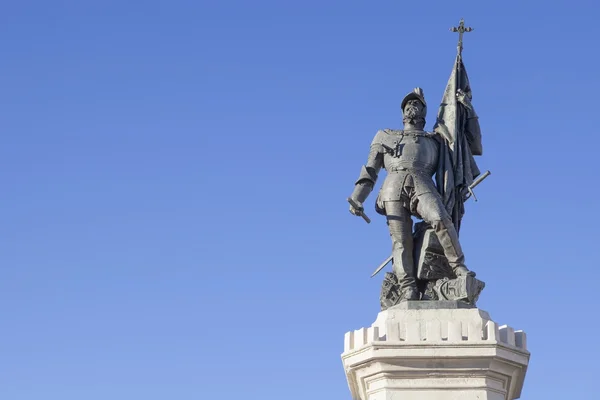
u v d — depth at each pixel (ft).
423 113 63.31
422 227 60.75
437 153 62.23
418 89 63.26
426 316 57.00
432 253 59.62
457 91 64.13
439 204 59.67
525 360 56.24
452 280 58.65
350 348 57.06
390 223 60.44
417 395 55.21
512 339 56.44
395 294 59.52
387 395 55.31
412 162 61.16
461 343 55.01
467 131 64.18
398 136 62.23
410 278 59.36
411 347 55.16
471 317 56.75
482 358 54.90
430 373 55.26
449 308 57.31
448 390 55.16
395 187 60.64
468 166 62.95
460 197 62.34
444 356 54.95
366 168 61.62
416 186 60.39
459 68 65.00
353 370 57.00
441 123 63.36
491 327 55.62
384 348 55.26
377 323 57.72
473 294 58.13
